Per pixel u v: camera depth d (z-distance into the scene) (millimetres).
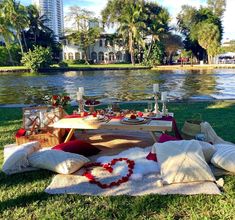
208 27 38688
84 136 5645
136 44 42812
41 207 3062
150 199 3145
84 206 3061
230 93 13266
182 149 3846
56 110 5508
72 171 3848
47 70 32938
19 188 3516
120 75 26219
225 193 3248
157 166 3920
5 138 5660
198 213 2857
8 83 20234
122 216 2842
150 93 14055
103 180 3627
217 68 34812
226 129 5879
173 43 42438
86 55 46219
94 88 16531
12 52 40312
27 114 5379
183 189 3355
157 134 5684
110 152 4738
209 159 4035
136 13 37156
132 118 4734
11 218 2877
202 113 7547
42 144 5137
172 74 26484
